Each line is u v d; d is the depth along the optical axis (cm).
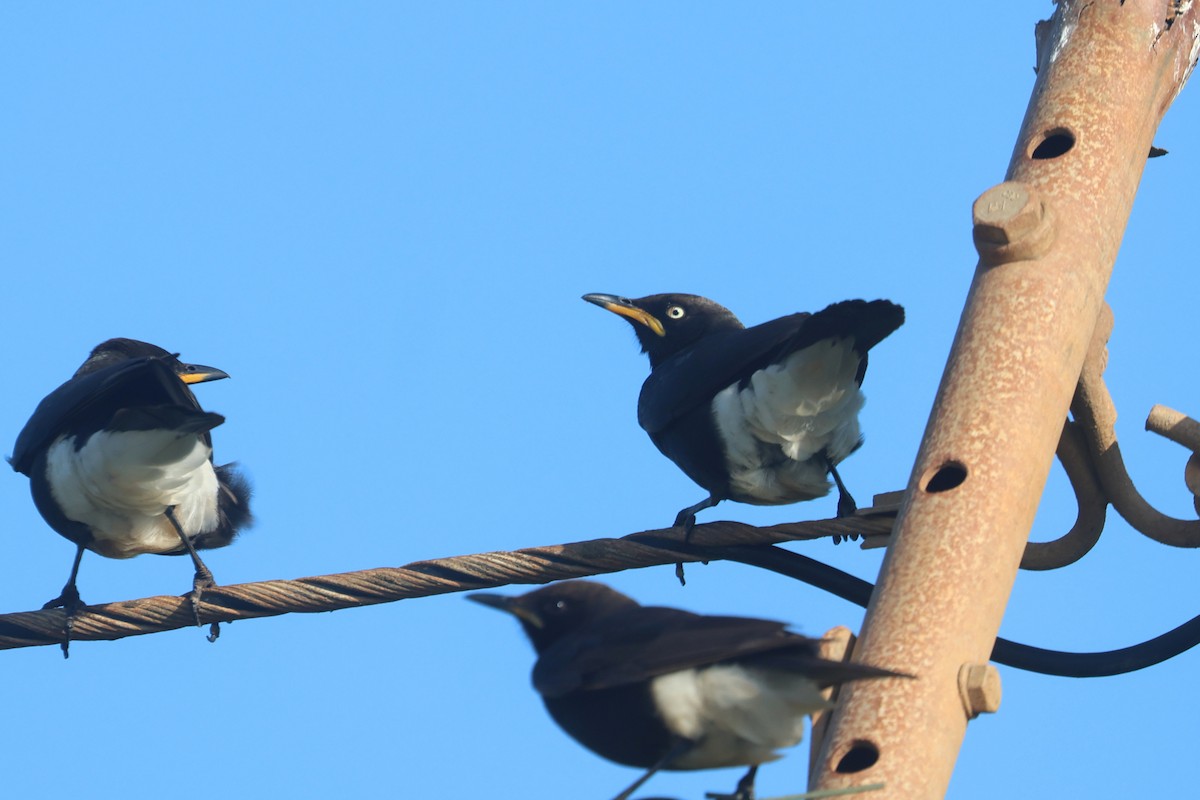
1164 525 1273
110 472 1511
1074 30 1272
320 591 1384
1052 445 1083
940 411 1088
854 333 1365
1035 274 1123
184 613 1421
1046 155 1221
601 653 896
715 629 881
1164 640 1216
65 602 1531
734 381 1499
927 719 939
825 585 1337
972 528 1021
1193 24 1296
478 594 987
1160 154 1320
